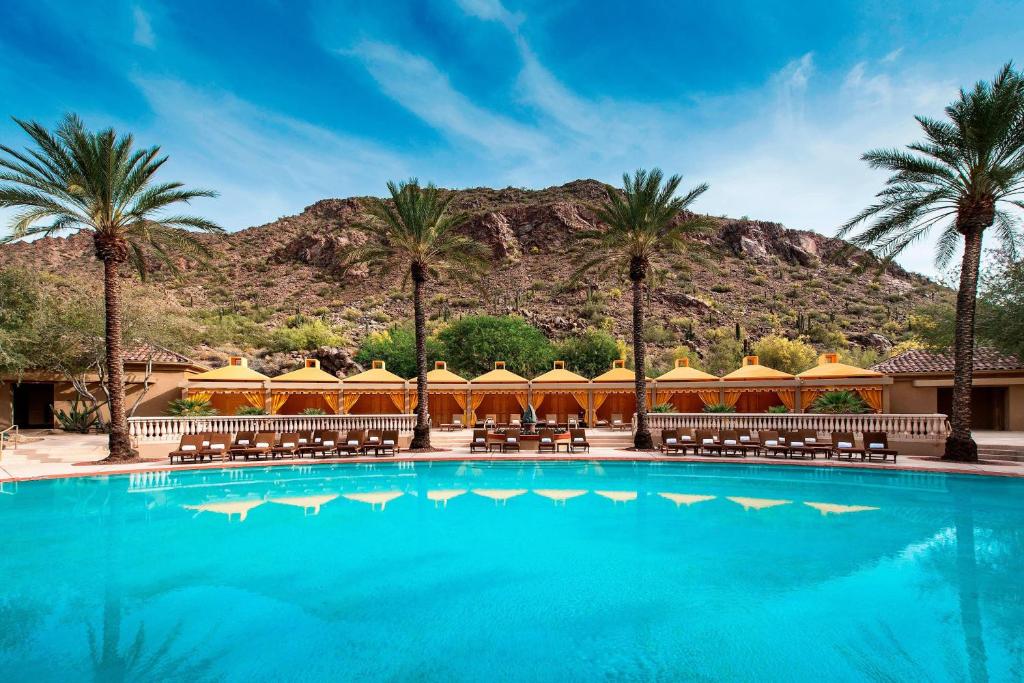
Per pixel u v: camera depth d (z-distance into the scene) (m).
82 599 6.39
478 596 6.53
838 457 18.55
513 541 8.92
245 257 103.88
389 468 17.25
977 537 9.09
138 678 4.58
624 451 20.84
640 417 21.59
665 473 16.30
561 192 136.75
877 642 5.31
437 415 32.56
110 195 17.14
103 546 8.61
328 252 98.44
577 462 18.47
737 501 12.19
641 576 7.21
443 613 6.04
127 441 17.78
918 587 6.78
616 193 21.69
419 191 22.09
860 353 57.50
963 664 4.86
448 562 7.83
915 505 11.72
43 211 16.22
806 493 13.10
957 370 17.28
